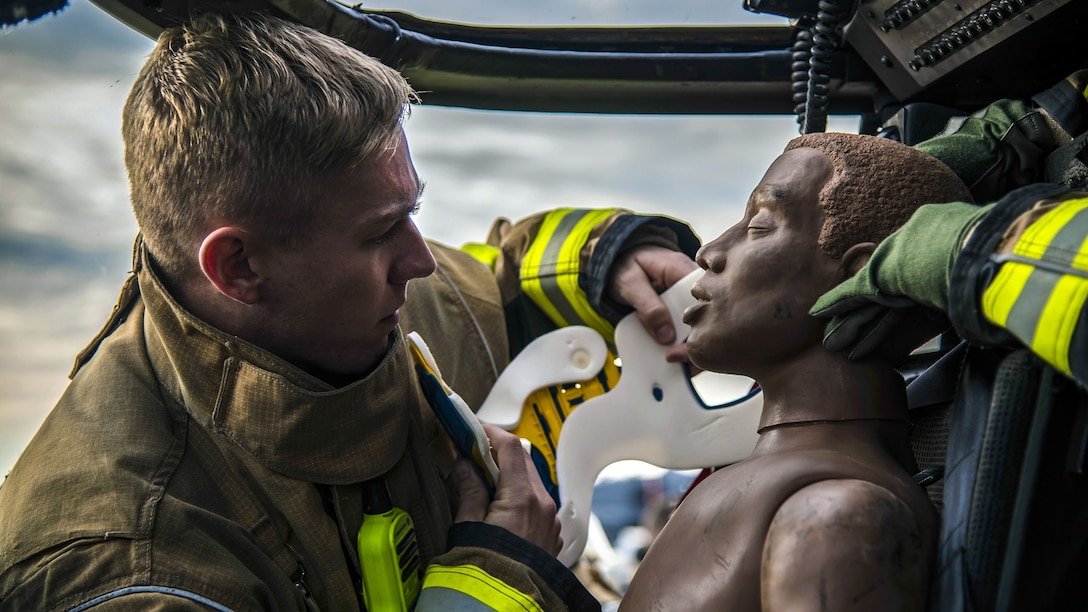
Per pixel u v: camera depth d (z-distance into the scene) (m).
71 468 0.89
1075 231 0.56
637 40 1.26
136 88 0.93
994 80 1.09
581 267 1.30
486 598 0.92
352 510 0.97
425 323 1.25
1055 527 0.68
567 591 0.96
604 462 1.22
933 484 0.86
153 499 0.87
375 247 0.93
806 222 0.80
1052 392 0.65
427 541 1.02
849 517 0.67
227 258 0.89
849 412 0.78
